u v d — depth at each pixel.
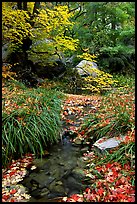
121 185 3.36
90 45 13.70
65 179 3.83
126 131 4.70
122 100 6.32
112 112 5.49
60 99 7.50
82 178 3.83
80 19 13.79
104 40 13.70
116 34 14.01
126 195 3.15
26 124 4.72
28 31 7.82
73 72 11.16
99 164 4.08
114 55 14.01
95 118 5.61
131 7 13.95
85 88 9.52
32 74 9.88
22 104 5.47
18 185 3.68
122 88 9.46
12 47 9.08
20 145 4.47
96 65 13.12
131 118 4.82
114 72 13.73
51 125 5.19
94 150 4.67
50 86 9.87
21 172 4.03
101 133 4.93
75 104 7.47
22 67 9.65
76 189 3.56
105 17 13.44
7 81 7.94
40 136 4.86
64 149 4.90
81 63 12.21
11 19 7.52
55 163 4.35
